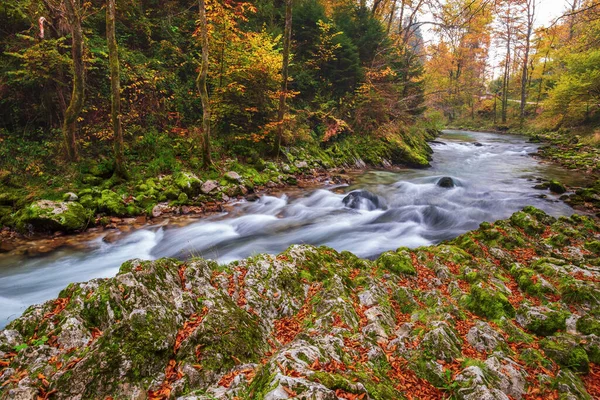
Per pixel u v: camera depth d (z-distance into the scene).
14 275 7.00
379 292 5.02
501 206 11.22
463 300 5.00
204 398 2.64
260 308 4.56
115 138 10.89
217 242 8.88
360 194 12.21
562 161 19.03
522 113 38.06
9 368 3.21
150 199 10.66
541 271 5.90
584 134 25.00
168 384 3.14
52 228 8.80
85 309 3.93
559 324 4.32
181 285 4.69
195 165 13.00
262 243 8.83
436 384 3.27
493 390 2.97
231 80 14.76
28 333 3.77
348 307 4.38
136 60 13.88
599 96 24.83
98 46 12.59
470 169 18.33
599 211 10.26
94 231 9.18
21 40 11.24
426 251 6.82
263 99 15.65
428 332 3.84
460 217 10.38
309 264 5.78
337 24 21.66
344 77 19.89
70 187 10.27
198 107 15.61
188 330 3.73
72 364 3.18
